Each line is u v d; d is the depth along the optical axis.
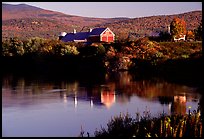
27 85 36.00
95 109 22.61
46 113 21.53
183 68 41.97
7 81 39.66
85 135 14.92
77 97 27.97
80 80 39.62
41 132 16.47
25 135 15.88
